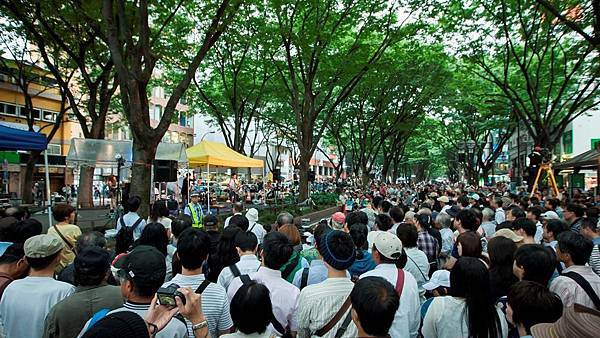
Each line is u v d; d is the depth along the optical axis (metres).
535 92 16.23
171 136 47.06
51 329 2.61
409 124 27.25
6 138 7.16
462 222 5.64
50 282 3.08
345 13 15.77
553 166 18.09
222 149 14.41
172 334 2.38
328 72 17.56
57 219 5.21
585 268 3.52
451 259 4.82
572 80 18.44
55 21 13.55
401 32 16.03
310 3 15.13
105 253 2.83
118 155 12.14
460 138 36.59
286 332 3.22
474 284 2.78
